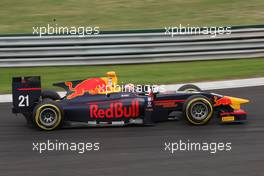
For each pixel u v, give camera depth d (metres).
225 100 22.69
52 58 35.62
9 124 23.09
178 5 51.06
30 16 47.75
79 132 21.55
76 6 51.12
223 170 16.61
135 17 47.09
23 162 17.75
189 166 17.06
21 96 22.20
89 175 16.31
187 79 32.25
